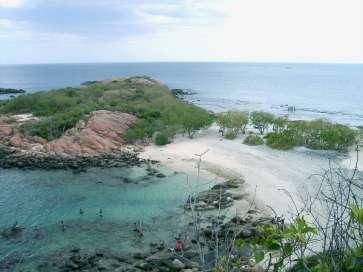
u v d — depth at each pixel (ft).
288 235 25.05
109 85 435.12
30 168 200.23
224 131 272.92
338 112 432.25
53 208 150.00
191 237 120.37
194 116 258.98
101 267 105.19
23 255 113.19
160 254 109.91
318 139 228.02
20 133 245.45
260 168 189.78
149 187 170.81
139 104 318.24
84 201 156.87
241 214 134.72
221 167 194.18
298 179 170.50
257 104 495.00
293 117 390.01
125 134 249.55
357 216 24.70
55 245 119.44
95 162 207.82
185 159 210.18
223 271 28.48
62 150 223.71
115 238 123.54
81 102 341.62
